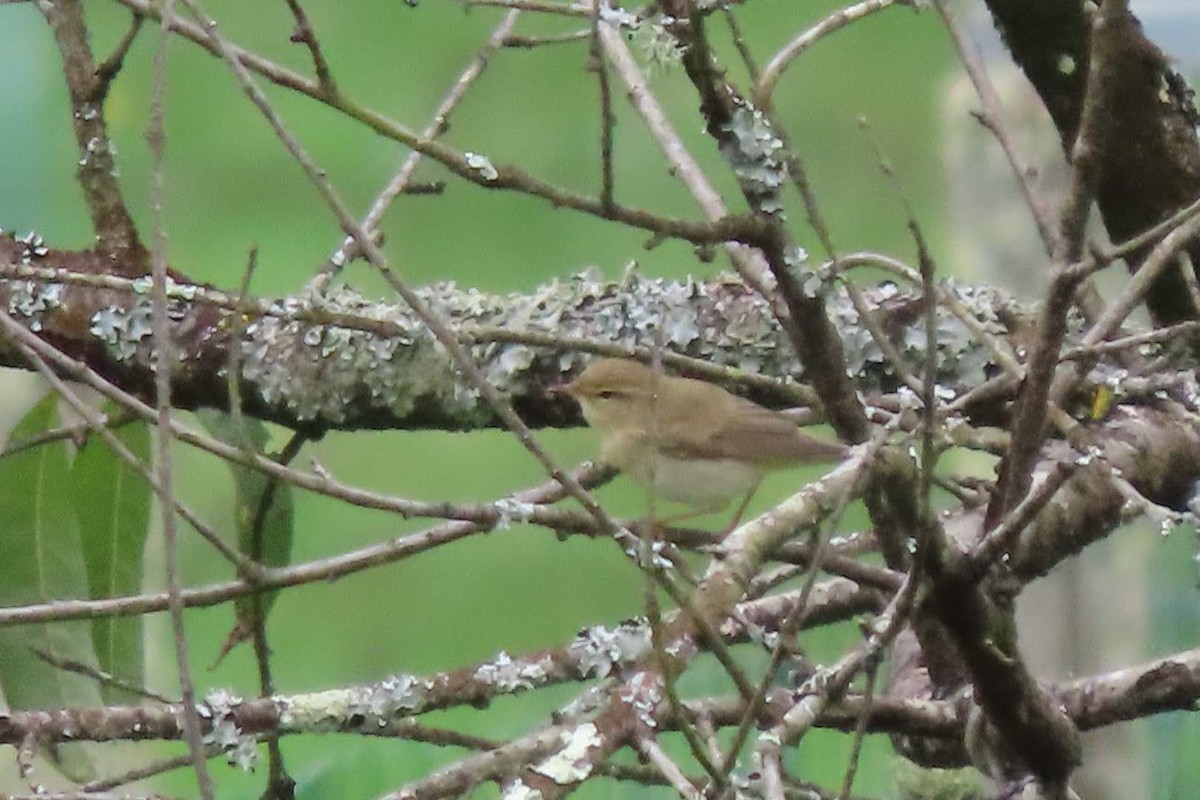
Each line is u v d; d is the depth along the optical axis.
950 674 6.89
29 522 7.86
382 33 17.50
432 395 7.50
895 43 17.95
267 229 16.73
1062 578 10.06
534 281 16.72
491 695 6.23
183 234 16.62
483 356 7.65
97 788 6.05
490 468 16.56
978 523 7.12
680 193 16.92
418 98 17.34
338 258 7.29
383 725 6.16
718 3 5.59
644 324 7.76
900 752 7.66
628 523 6.79
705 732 5.39
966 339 7.55
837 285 7.67
